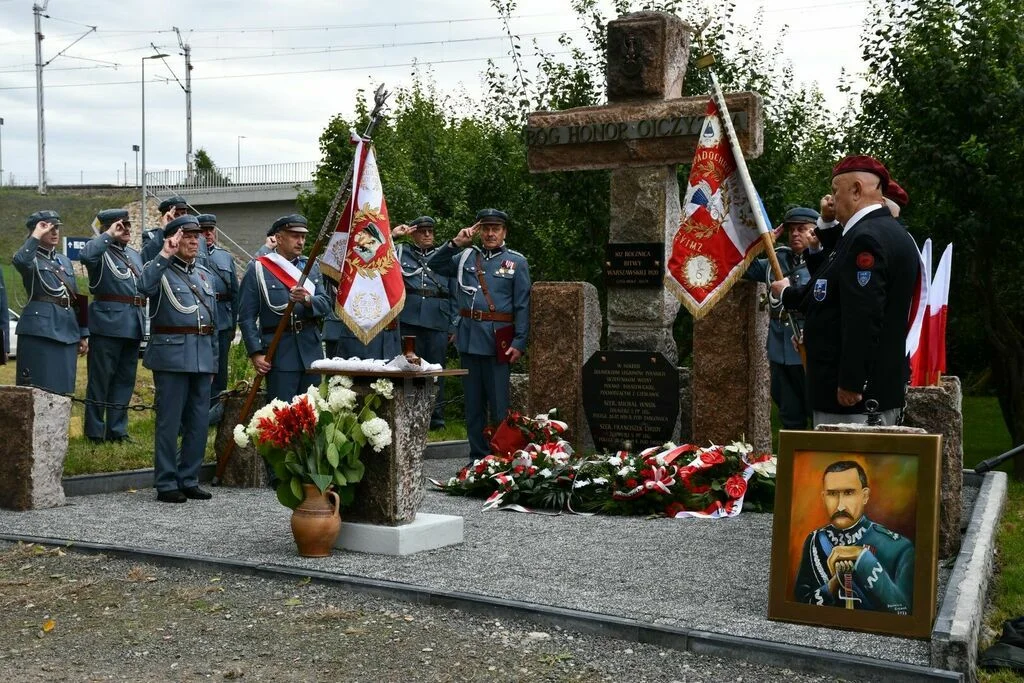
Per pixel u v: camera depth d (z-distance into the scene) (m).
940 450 5.08
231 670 4.70
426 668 4.72
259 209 37.00
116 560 6.63
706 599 5.61
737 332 9.27
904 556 4.98
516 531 7.44
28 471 8.20
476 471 8.86
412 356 6.64
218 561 6.33
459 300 10.30
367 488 6.74
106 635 5.20
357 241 8.06
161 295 8.63
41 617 5.50
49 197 44.50
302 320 9.24
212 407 10.47
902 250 5.47
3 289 10.56
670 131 9.55
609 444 9.68
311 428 6.47
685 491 8.09
